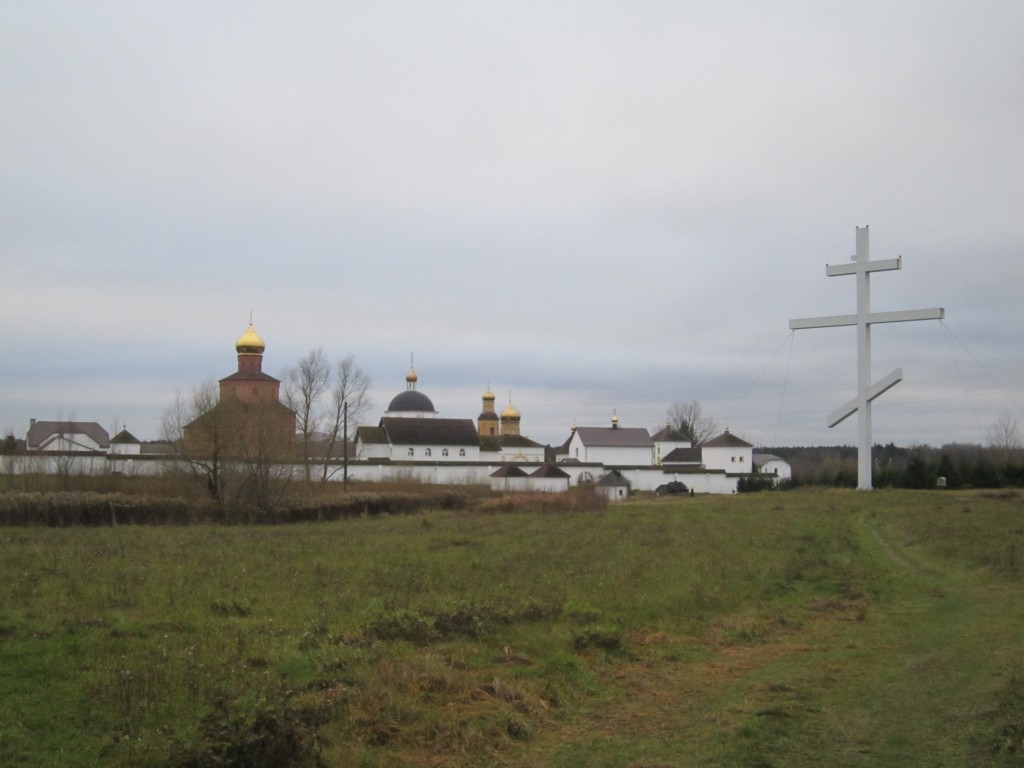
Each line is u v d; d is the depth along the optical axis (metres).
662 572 23.28
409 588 20.31
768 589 21.72
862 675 13.78
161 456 59.81
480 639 15.47
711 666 14.70
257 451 50.19
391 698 11.55
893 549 30.78
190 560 25.14
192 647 13.70
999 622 17.50
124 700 10.89
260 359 91.44
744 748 10.27
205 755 9.03
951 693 12.43
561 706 12.18
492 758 10.14
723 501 61.78
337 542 32.06
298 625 16.08
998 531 32.25
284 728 9.36
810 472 87.75
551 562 25.33
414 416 117.81
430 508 57.34
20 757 9.22
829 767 9.65
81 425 100.50
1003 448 86.25
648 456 108.06
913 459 72.19
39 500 41.91
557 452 126.38
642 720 11.63
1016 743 9.89
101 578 20.80
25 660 12.64
